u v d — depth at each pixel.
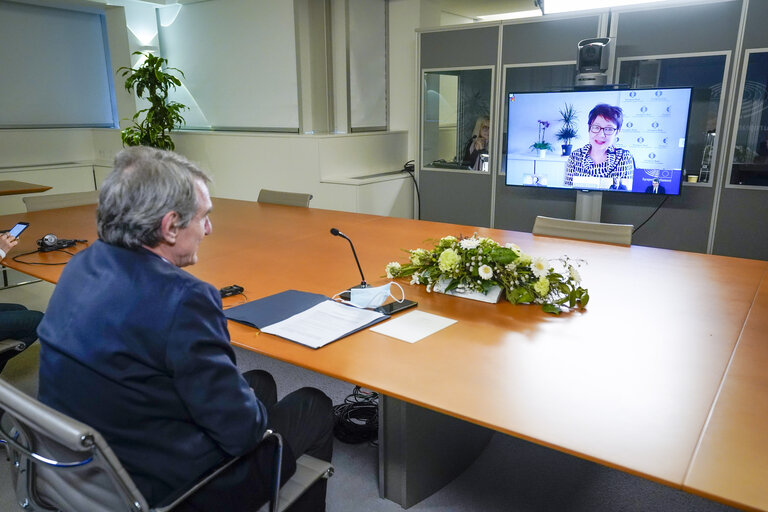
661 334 1.68
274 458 1.24
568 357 1.52
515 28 4.84
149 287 1.03
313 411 1.48
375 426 2.20
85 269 1.10
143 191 1.07
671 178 4.24
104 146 7.05
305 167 5.43
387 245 2.76
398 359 1.50
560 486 1.93
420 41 5.45
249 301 1.97
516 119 4.81
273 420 1.38
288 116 5.76
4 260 2.53
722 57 4.05
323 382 2.68
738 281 2.21
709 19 4.03
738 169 4.16
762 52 3.89
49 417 0.90
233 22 6.01
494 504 1.84
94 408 1.02
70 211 3.71
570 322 1.78
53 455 1.11
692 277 2.26
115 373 1.00
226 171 6.16
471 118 5.28
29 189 4.44
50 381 1.06
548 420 1.20
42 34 6.64
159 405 1.03
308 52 5.63
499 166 5.19
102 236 1.12
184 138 6.49
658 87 4.23
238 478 1.16
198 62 6.55
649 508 1.80
